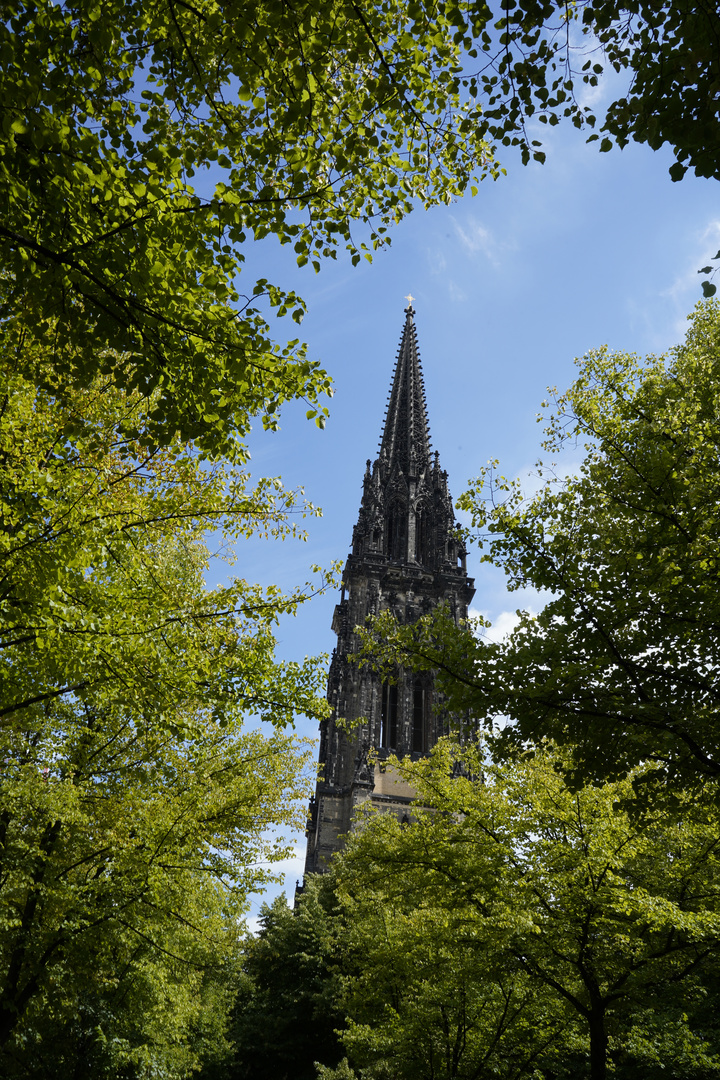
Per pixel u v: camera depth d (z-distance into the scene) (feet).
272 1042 187.83
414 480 378.12
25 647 46.37
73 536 42.52
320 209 37.40
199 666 48.47
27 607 41.55
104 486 47.96
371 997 93.76
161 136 34.58
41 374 40.55
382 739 299.17
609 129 33.35
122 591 48.03
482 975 65.57
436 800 71.92
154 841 60.80
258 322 37.04
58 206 31.63
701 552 43.14
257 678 54.44
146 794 63.62
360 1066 101.14
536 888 61.16
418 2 34.01
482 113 35.96
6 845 59.82
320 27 32.81
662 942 64.90
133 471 52.65
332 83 36.04
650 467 46.80
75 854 64.18
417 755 298.56
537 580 50.83
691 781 44.57
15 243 32.24
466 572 348.38
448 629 51.70
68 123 31.60
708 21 28.53
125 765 65.98
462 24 33.37
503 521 53.06
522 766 68.54
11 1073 61.46
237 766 73.46
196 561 64.08
